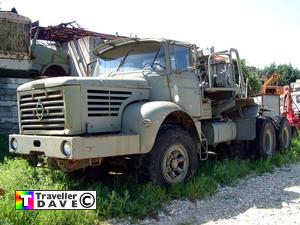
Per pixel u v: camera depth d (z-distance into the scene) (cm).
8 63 1039
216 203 528
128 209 459
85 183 551
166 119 578
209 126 696
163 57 602
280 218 465
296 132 1126
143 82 570
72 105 479
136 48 627
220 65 761
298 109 1314
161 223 448
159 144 531
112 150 482
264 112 916
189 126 610
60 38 1411
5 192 479
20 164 604
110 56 653
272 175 712
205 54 704
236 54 782
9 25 1040
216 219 463
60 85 480
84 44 1328
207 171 648
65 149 461
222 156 810
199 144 630
